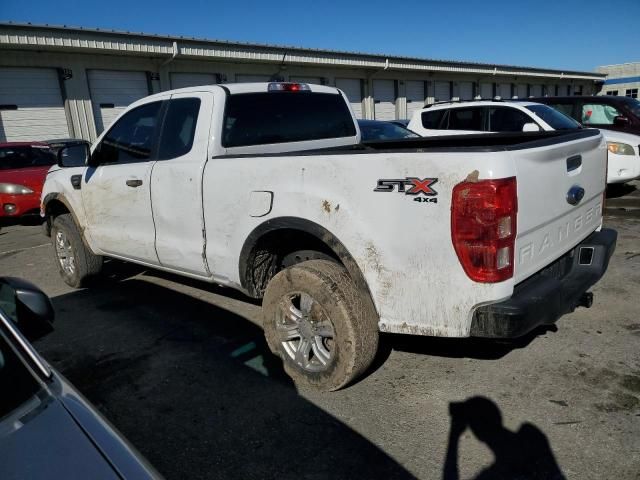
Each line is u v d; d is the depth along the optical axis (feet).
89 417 5.07
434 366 11.51
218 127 12.34
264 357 12.35
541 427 9.17
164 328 14.29
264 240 11.39
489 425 9.32
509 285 8.53
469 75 100.07
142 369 12.01
